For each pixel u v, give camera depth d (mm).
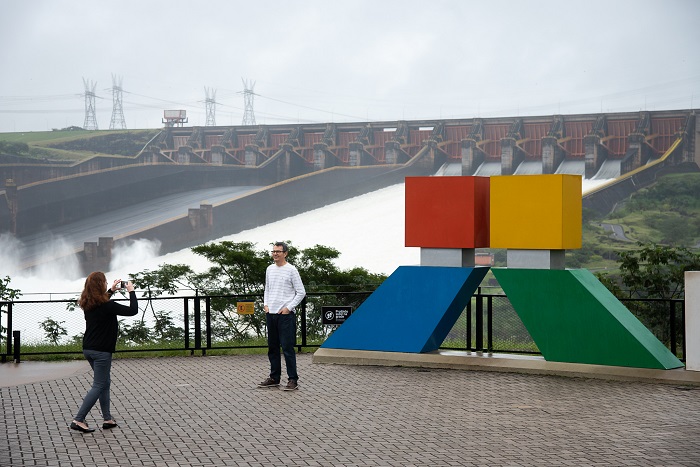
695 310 11875
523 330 19172
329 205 79188
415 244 14062
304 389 11891
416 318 13953
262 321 20047
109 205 81062
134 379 12961
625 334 12383
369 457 7988
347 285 26109
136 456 8094
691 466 7566
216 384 12438
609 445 8367
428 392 11547
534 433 8953
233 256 25750
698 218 67125
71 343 19828
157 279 25672
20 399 11289
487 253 53969
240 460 7918
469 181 13672
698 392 11336
